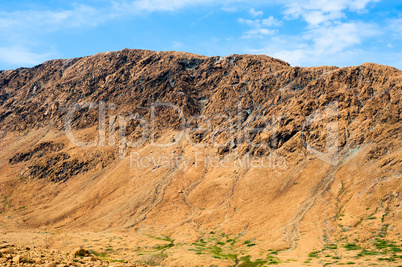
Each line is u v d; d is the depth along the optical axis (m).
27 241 85.25
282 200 101.69
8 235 92.38
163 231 98.12
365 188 92.50
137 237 92.44
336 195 96.38
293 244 78.25
